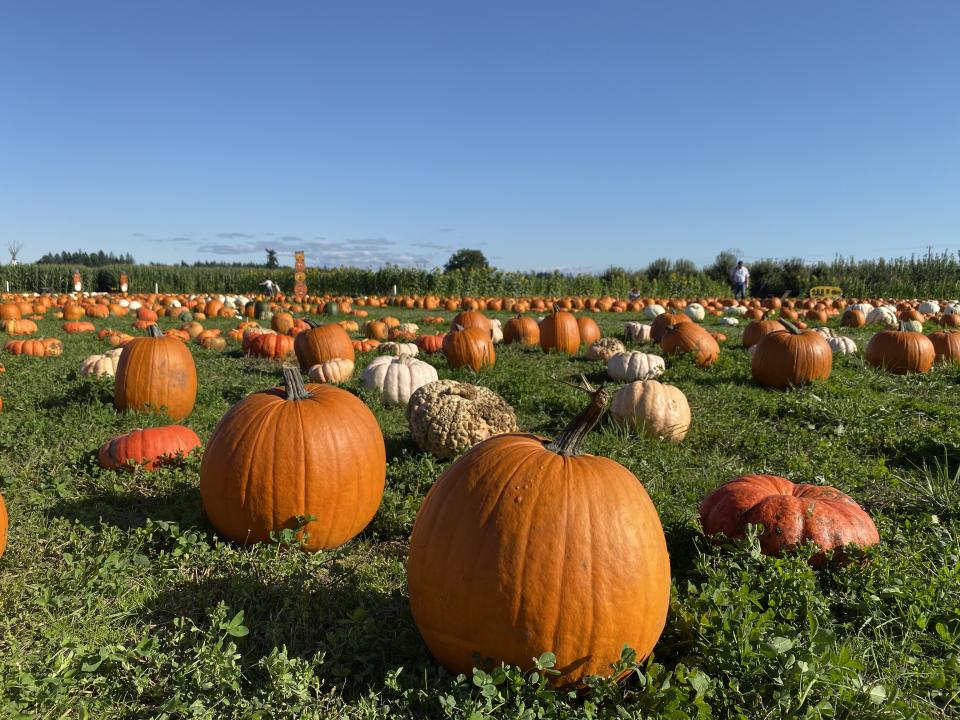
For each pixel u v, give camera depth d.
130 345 7.21
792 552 3.86
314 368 9.72
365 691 2.82
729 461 6.31
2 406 7.43
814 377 9.44
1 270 47.91
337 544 4.28
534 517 2.66
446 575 2.72
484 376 9.59
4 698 2.61
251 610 3.33
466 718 2.45
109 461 5.30
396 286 37.31
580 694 2.75
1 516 3.75
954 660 3.03
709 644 2.88
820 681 2.68
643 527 2.77
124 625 3.22
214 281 50.72
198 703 2.54
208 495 4.11
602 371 10.98
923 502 5.16
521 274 37.31
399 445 6.58
